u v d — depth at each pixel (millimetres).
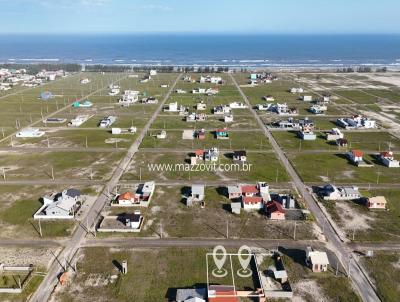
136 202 61406
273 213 57062
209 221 56625
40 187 68062
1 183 69812
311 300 41156
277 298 41531
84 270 45719
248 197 61375
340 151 87938
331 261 47406
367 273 45344
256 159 82188
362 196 63781
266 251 49531
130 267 46219
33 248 49938
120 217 57188
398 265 46781
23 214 58688
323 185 69188
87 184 69250
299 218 57344
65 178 71938
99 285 43219
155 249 49719
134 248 49906
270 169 76500
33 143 93438
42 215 57438
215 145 91688
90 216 57906
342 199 63688
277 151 87625
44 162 80375
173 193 65688
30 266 46094
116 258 47906
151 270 45750
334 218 57625
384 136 99375
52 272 45312
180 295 41188
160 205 61438
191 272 45500
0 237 52438
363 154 85750
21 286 42812
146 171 75312
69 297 41375
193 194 63469
